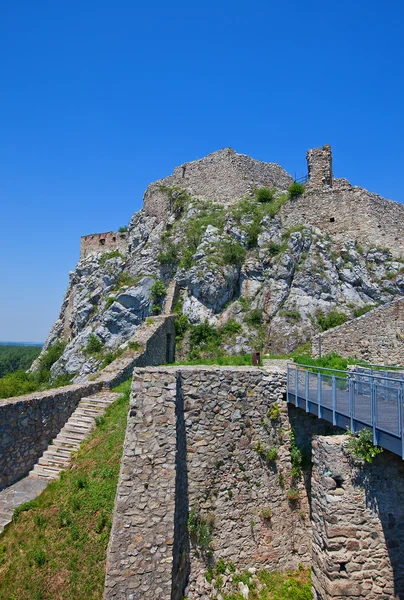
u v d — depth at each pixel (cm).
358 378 991
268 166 3550
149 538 865
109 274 3500
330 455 855
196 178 3569
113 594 832
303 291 2423
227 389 1077
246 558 1002
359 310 2345
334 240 2652
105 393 1612
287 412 1114
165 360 2305
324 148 2925
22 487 1152
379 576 824
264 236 2686
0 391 2711
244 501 1033
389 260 2512
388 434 777
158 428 940
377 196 2658
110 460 1152
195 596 913
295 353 2119
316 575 877
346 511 835
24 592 873
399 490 859
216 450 1037
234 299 2577
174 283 2738
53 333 4156
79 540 950
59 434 1367
